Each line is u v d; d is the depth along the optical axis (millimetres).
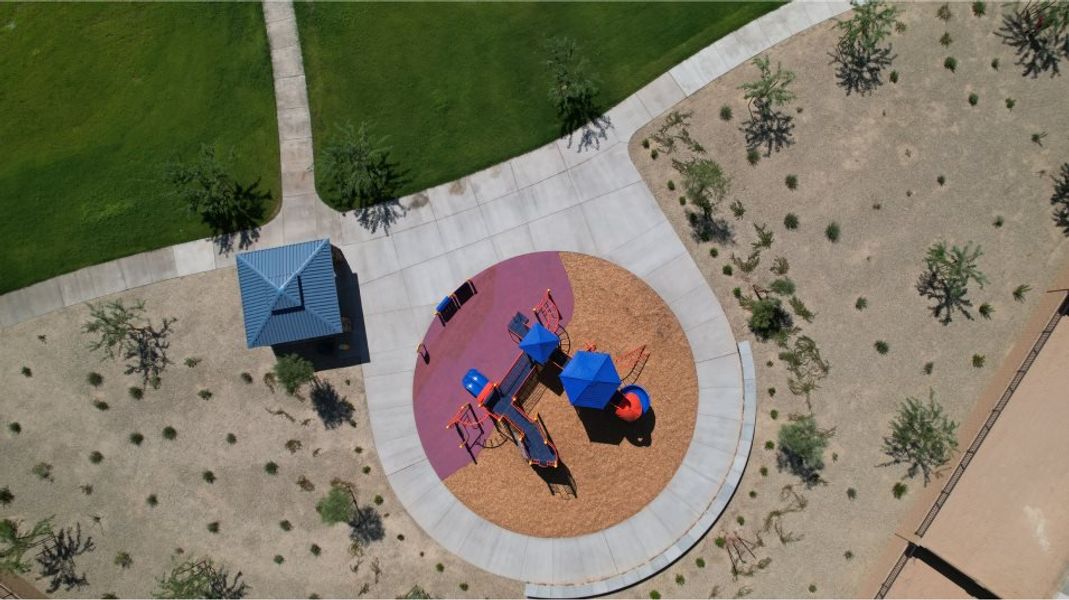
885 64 27531
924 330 26797
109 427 27641
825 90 27625
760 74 27812
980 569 23984
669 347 27141
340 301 27688
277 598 27016
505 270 27688
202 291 27891
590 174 27750
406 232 27844
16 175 28391
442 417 27391
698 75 27891
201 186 27203
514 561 26750
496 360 27484
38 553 27344
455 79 28297
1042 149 26922
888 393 26672
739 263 27125
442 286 27703
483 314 27578
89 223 28172
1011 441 24906
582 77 27047
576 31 28312
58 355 27875
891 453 26469
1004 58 27266
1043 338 25375
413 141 28156
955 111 27266
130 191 28203
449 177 27953
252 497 27312
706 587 26391
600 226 27609
